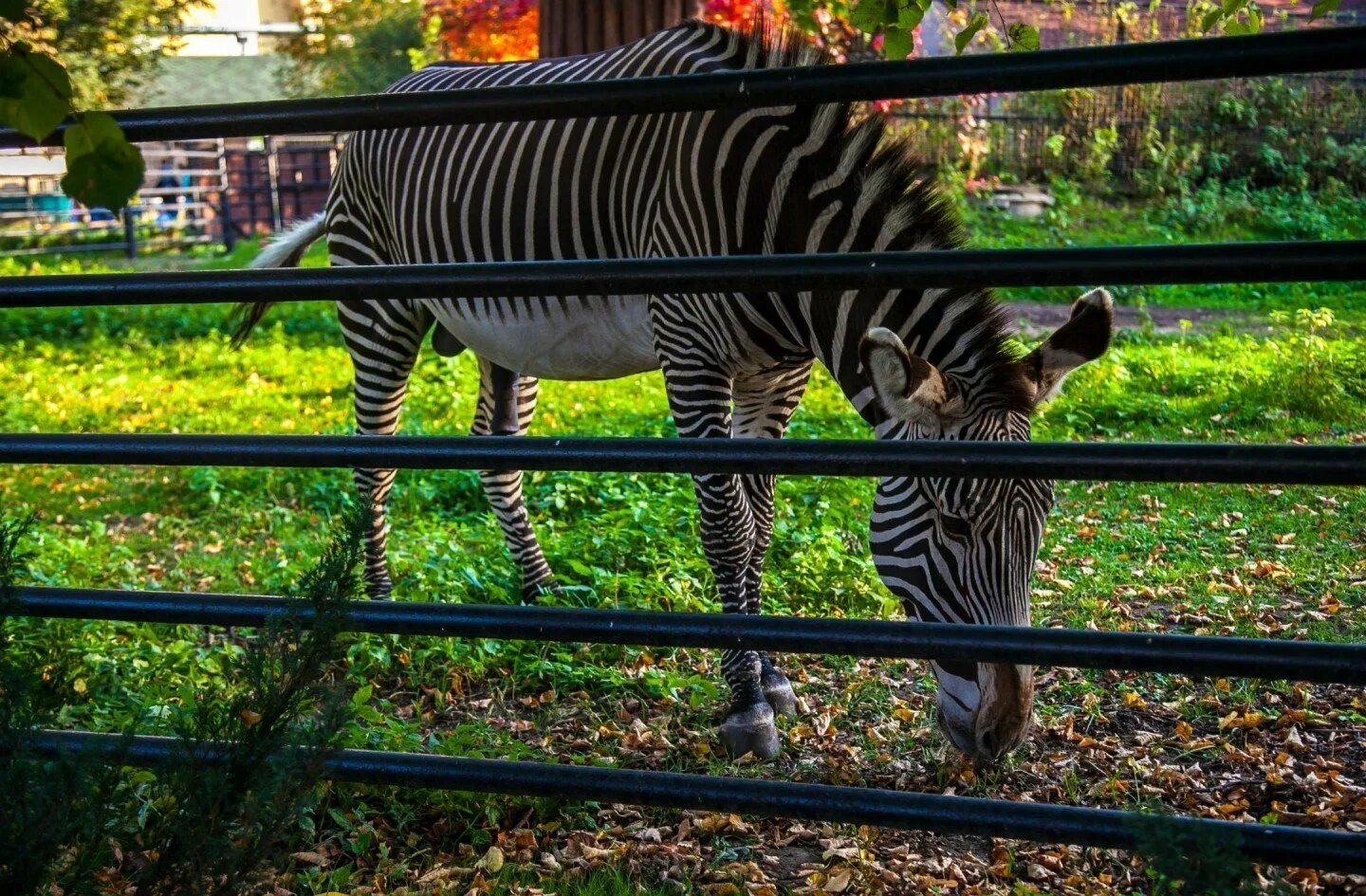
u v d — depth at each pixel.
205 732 2.10
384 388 4.81
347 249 4.87
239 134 2.34
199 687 3.75
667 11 7.08
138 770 2.81
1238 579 4.60
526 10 9.83
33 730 2.00
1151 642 1.99
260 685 2.10
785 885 2.79
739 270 2.14
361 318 4.70
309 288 2.31
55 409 8.70
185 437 2.37
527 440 2.25
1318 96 16.22
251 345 11.20
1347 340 8.51
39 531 5.54
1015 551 2.81
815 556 4.70
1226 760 3.30
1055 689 3.81
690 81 2.13
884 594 4.50
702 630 2.18
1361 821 2.87
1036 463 2.03
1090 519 5.50
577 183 3.84
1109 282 2.00
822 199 3.24
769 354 3.62
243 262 18.39
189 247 20.97
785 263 2.13
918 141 14.02
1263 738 3.43
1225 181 15.84
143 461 2.37
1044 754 3.39
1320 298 10.70
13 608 2.14
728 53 3.57
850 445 2.12
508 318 4.13
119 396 9.15
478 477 6.21
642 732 3.58
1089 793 3.13
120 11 17.66
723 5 7.64
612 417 7.59
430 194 4.30
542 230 3.96
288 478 6.70
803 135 3.31
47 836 1.87
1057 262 2.02
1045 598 4.57
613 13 7.11
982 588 2.83
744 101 2.11
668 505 5.47
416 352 4.84
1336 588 4.48
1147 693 3.78
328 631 2.14
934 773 3.30
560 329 4.04
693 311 3.53
